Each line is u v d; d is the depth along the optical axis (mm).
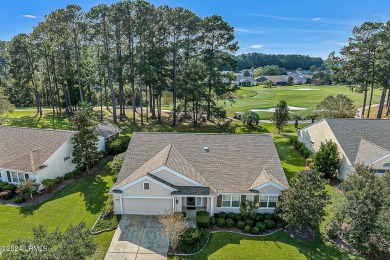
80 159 29562
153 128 46938
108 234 20578
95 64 53250
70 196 25828
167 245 19484
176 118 52219
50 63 55719
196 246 19188
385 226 16844
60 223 21828
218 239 20094
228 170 24141
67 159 30516
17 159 27938
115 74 46438
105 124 39406
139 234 20594
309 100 78750
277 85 137250
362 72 47531
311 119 55094
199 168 24219
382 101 48844
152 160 24641
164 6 45219
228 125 46344
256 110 64938
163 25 45844
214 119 53438
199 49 49406
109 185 27875
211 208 22531
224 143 26578
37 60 53250
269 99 82188
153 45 45312
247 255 18453
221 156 25328
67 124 48406
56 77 57531
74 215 22922
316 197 19250
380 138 30125
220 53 49844
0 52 62625
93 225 21594
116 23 44625
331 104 45156
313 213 18766
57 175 29031
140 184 21859
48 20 47750
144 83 47125
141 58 45938
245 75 172375
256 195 22641
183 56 50094
